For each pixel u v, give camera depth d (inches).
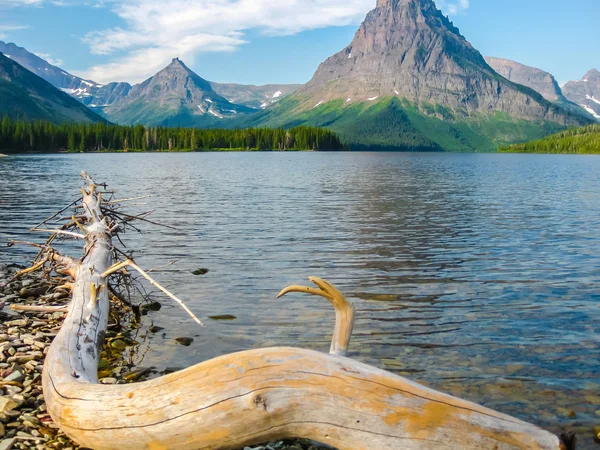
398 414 174.2
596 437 228.4
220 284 505.4
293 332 366.3
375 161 5251.0
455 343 343.0
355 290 480.4
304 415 178.2
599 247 704.4
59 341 265.9
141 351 335.0
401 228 877.8
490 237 789.2
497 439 173.6
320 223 931.3
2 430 219.9
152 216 1013.2
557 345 340.5
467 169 3516.2
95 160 4569.4
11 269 575.5
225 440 181.2
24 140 6958.7
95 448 197.0
